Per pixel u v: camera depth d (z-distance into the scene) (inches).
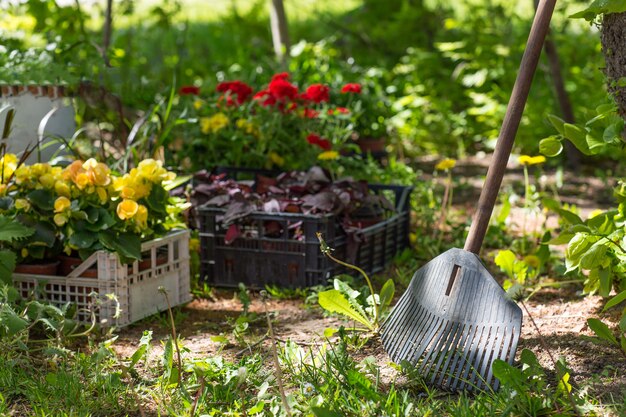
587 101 310.2
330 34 421.7
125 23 422.3
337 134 249.1
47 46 221.3
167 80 318.7
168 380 152.9
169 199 189.3
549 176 287.4
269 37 402.3
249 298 187.2
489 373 147.9
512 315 149.5
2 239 168.6
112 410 148.4
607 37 156.2
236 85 235.8
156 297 179.0
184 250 183.8
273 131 231.8
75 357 160.1
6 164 180.5
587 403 143.3
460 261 154.8
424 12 381.7
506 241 217.9
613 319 168.4
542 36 155.0
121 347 167.9
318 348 163.2
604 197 262.2
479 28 341.4
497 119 324.8
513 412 142.6
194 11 513.7
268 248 190.7
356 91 254.7
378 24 389.7
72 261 176.1
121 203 172.9
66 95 209.5
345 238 193.5
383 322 167.0
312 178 199.6
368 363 151.9
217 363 155.6
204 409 146.5
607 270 163.3
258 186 205.3
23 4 273.0
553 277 193.8
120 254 172.6
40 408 147.7
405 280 194.7
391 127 316.5
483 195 156.1
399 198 212.1
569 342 161.6
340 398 145.9
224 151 233.9
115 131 237.6
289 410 141.2
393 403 145.4
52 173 176.4
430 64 352.8
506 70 327.3
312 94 235.8
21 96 202.4
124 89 247.0
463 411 142.0
